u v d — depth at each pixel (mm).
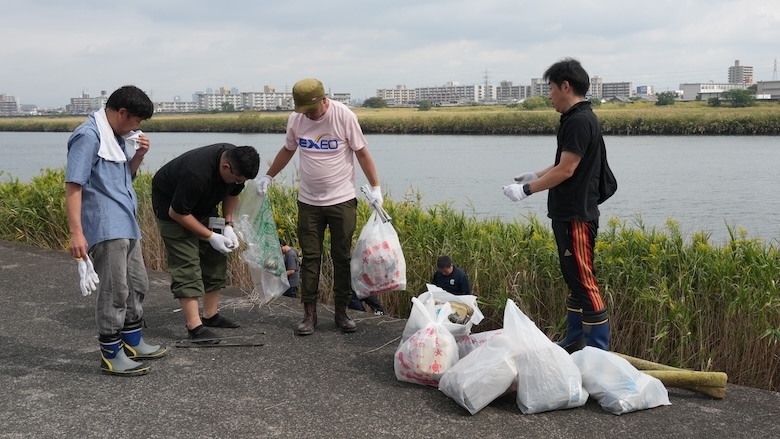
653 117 49062
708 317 5008
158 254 7660
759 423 3551
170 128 76000
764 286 4852
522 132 56562
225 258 5121
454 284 5871
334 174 4855
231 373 4250
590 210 4195
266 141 43938
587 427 3498
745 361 4828
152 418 3607
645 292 5082
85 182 3900
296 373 4254
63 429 3479
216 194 4645
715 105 85375
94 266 4121
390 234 4988
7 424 3531
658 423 3541
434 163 28547
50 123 102188
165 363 4422
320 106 4711
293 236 7680
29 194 9188
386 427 3506
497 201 16281
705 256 5199
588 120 4094
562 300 5582
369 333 5082
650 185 19578
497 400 3836
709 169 23906
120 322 4168
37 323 5297
